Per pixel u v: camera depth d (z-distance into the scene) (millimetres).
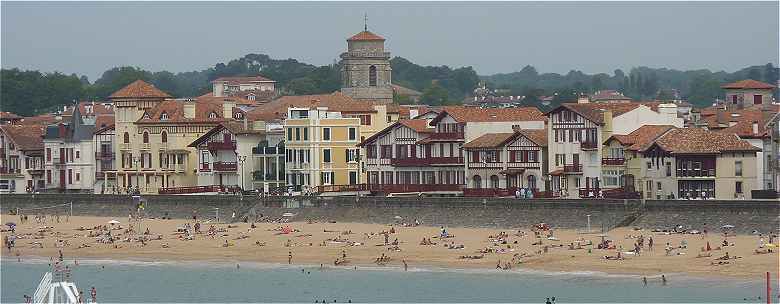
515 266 197250
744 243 199250
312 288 189125
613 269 190375
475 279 189875
